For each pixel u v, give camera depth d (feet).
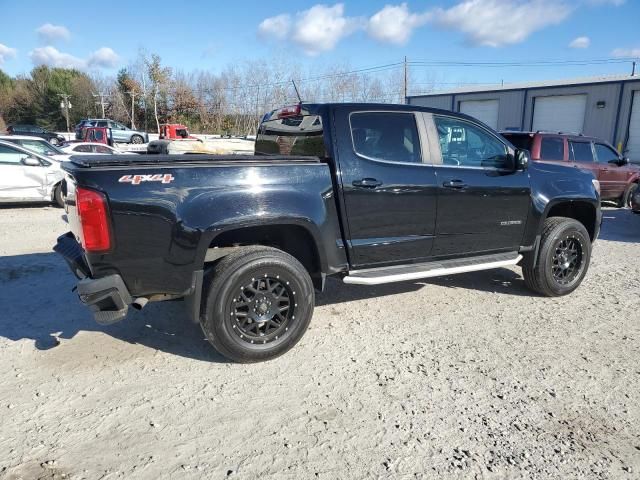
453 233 15.64
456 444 9.62
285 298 12.85
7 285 18.38
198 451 9.32
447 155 15.56
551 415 10.61
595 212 18.85
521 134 36.04
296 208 12.74
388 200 14.24
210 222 11.73
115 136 119.14
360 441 9.67
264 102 163.94
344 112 14.02
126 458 9.09
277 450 9.38
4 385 11.50
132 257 11.32
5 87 244.01
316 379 11.97
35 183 36.88
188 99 186.09
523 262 17.93
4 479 8.47
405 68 139.33
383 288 18.84
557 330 15.05
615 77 98.43
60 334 14.26
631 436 9.93
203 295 12.11
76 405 10.75
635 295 18.42
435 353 13.42
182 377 11.98
